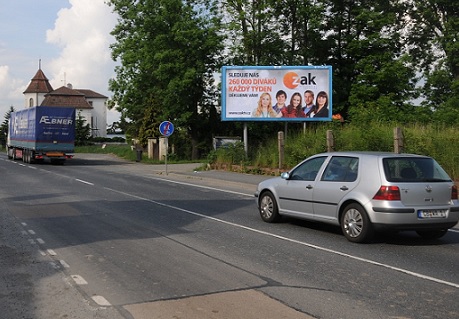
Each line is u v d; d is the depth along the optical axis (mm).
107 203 15164
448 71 40562
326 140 22516
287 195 11156
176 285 6672
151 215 12859
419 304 5977
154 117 49438
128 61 43312
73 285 6660
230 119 27922
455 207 9461
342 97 39938
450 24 39938
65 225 11258
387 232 10180
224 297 6168
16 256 8289
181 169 31219
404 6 42719
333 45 40188
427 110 37312
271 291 6426
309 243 9492
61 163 38906
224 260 8070
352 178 9742
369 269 7617
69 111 37375
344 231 9727
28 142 38750
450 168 17891
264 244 9359
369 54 39531
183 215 12914
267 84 28031
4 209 13750
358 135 22281
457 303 6031
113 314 5555
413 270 7574
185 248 8953
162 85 44312
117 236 10023
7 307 5801
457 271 7547
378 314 5609
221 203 15406
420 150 18438
